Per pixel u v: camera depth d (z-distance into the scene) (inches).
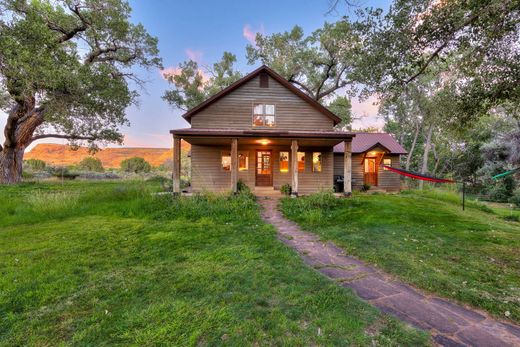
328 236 231.9
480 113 308.2
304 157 523.8
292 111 504.7
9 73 386.9
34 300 117.4
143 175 978.1
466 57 249.9
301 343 86.8
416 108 864.9
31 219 283.0
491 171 709.3
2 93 594.2
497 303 117.3
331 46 689.0
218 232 237.3
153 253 180.2
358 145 614.9
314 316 104.1
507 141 693.3
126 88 680.4
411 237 222.2
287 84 498.9
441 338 92.3
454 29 218.2
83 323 99.7
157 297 118.7
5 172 636.1
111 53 729.6
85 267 155.5
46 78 418.9
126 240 211.0
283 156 522.0
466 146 941.8
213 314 103.5
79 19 624.1
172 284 132.2
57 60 450.3
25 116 580.1
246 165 510.3
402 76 265.0
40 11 537.6
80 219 290.4
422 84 749.9
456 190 689.6
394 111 940.6
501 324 102.9
